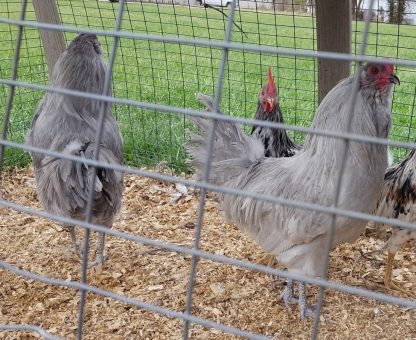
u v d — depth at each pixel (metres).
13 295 0.86
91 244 1.03
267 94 0.92
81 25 2.04
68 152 0.80
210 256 0.43
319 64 1.00
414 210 0.80
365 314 0.82
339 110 0.67
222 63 0.41
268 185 0.77
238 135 0.85
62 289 0.88
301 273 0.76
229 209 0.85
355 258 0.97
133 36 0.42
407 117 1.35
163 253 0.99
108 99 0.44
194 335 0.77
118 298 0.48
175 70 1.63
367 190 0.68
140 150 1.39
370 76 0.65
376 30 1.15
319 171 0.70
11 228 1.09
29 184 1.29
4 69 1.65
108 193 0.81
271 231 0.78
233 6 0.39
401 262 0.96
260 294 0.87
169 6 1.68
